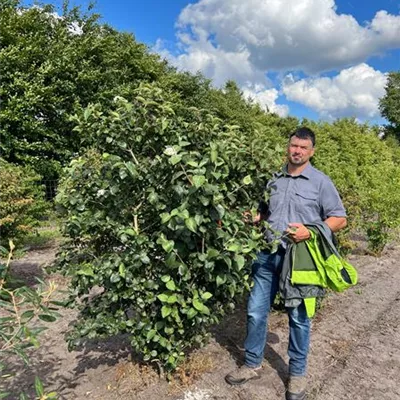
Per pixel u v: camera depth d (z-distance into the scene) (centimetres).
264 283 284
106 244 273
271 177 274
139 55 1391
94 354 321
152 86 265
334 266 253
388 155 2131
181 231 221
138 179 239
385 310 446
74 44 1155
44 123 1090
